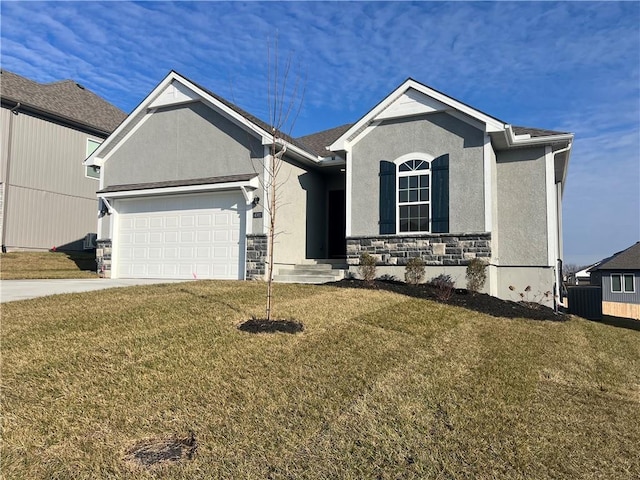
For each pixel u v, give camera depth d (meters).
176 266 13.38
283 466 3.26
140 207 14.05
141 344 5.43
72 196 21.02
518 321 8.71
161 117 14.02
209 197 13.09
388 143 11.92
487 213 10.73
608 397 5.05
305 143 17.02
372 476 3.21
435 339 6.59
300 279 12.15
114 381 4.41
